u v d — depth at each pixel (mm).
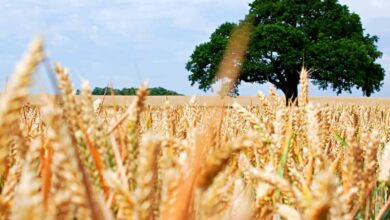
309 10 53375
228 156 661
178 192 672
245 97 40062
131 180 896
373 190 1333
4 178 1130
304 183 1247
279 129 1473
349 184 1024
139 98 940
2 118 488
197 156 728
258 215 1022
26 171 495
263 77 51000
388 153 1316
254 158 1750
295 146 1802
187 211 667
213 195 672
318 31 53094
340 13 53969
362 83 49250
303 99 1824
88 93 982
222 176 689
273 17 54406
